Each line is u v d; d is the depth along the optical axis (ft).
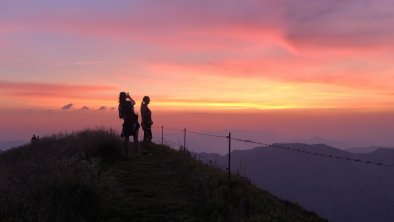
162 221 26.94
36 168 36.11
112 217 27.76
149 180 39.65
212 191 31.30
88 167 34.35
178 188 35.86
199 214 27.86
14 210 25.80
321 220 37.55
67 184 28.50
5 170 35.88
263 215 27.68
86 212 27.32
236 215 26.84
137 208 29.63
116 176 41.45
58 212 25.20
